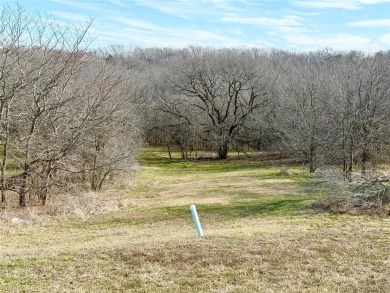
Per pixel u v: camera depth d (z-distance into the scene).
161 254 8.99
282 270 8.12
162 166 43.34
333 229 11.93
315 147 30.80
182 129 50.59
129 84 38.03
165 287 7.34
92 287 7.32
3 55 18.05
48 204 19.53
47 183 19.17
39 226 15.57
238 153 50.91
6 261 8.69
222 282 7.54
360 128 28.16
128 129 28.62
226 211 17.88
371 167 28.67
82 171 20.66
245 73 50.47
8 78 18.41
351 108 27.22
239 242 9.95
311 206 17.12
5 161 18.42
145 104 51.31
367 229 11.79
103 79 22.91
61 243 12.48
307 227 12.70
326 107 31.41
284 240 10.19
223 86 52.53
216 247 9.49
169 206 19.89
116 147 25.95
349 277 7.79
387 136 28.64
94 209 18.80
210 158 50.41
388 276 7.84
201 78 51.34
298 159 39.97
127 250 9.30
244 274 7.91
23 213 17.38
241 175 32.59
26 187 18.88
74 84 21.92
